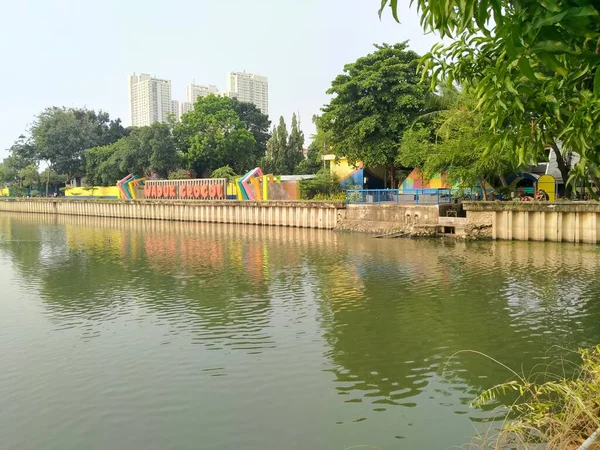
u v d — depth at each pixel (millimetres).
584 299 14109
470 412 7652
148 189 53750
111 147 65375
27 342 11352
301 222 37250
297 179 47625
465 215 31531
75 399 8477
